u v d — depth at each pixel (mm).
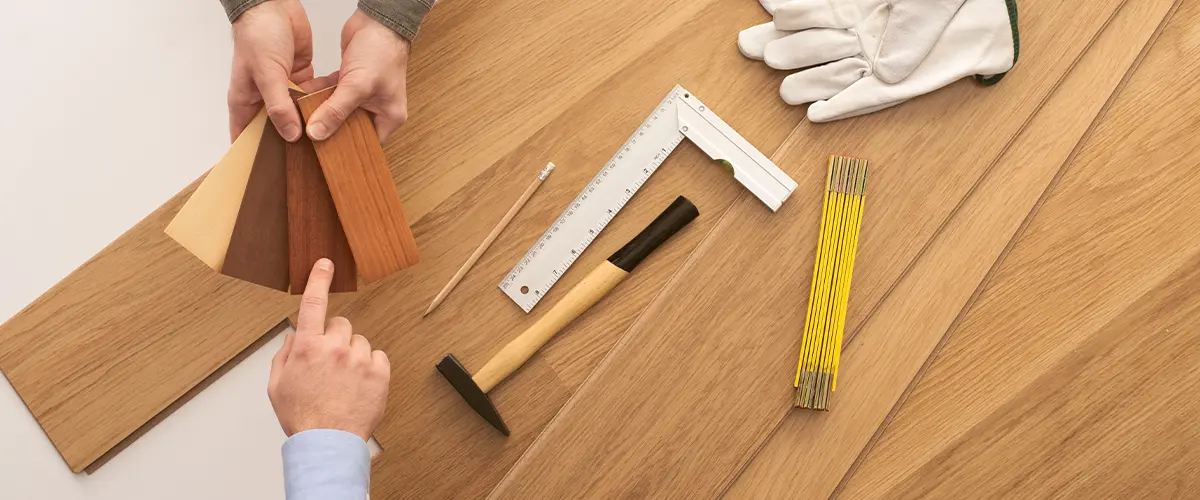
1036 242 1389
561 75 1405
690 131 1388
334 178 1162
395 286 1361
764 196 1366
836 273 1362
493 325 1372
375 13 1192
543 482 1350
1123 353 1375
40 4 1619
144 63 1627
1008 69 1380
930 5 1363
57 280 1595
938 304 1381
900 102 1396
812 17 1384
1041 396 1372
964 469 1366
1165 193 1391
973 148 1396
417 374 1354
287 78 1191
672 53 1418
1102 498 1362
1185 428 1365
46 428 1303
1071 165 1398
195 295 1330
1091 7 1410
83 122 1612
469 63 1396
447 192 1382
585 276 1383
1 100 1602
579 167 1397
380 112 1271
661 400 1363
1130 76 1410
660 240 1366
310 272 1201
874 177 1391
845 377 1372
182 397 1343
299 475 1062
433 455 1343
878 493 1361
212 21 1633
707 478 1356
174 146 1626
